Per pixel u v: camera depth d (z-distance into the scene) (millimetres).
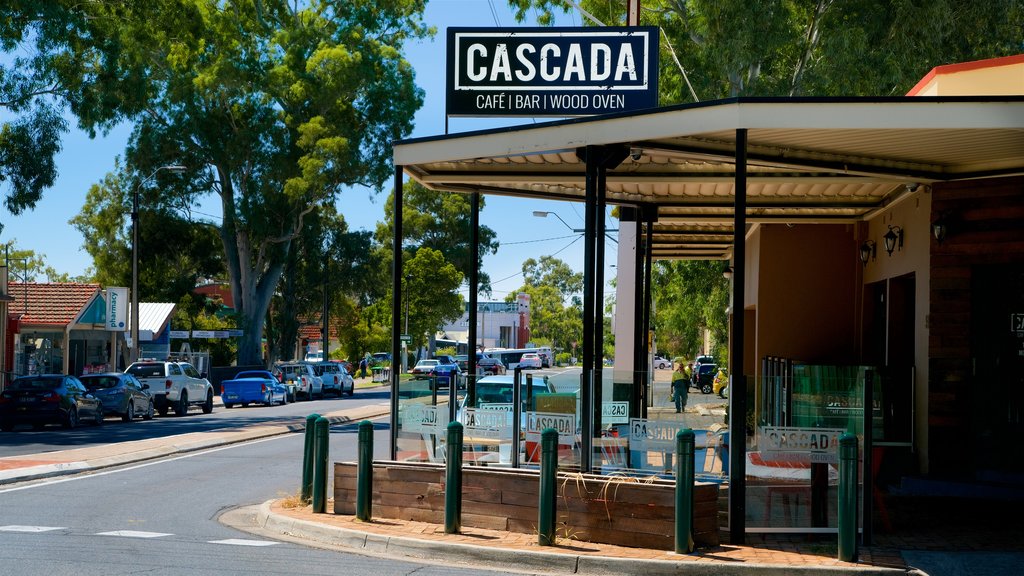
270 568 9242
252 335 59500
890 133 11008
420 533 10844
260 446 23406
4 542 10422
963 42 30312
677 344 52344
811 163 12555
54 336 43812
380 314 75875
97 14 35156
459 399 12117
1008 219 13211
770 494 10430
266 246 59719
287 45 57094
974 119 10102
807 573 9039
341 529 11023
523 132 11875
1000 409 13305
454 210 84312
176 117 54812
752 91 30172
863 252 17984
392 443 12375
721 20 29031
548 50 19578
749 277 22438
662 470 10688
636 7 19625
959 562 9320
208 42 55094
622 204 17156
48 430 28859
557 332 141250
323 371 53812
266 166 55781
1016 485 13000
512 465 11617
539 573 9469
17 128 33562
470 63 19719
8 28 32531
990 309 13445
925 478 13508
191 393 38344
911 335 16219
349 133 55219
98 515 12672
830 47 28469
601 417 10969
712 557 9492
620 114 11086
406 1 58250
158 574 8805
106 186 71250
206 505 13820
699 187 16062
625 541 10148
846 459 9398
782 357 19422
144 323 51469
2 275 38062
